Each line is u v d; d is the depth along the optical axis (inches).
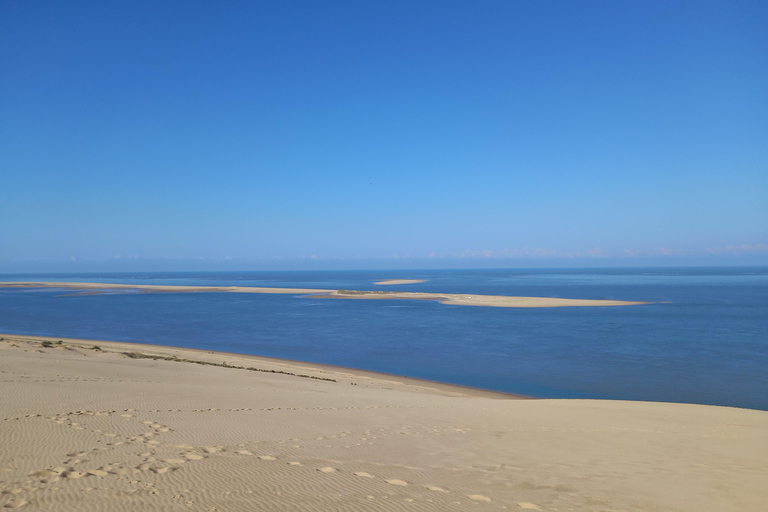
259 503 243.6
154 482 263.4
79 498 233.8
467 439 437.7
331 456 348.2
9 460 284.5
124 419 417.1
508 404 687.7
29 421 380.8
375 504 255.0
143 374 752.3
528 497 287.0
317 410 538.3
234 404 534.9
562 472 345.1
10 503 221.5
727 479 339.0
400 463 344.2
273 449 355.6
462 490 291.1
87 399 496.7
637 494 302.0
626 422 549.3
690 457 398.3
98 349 1130.0
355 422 486.3
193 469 291.7
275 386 733.9
